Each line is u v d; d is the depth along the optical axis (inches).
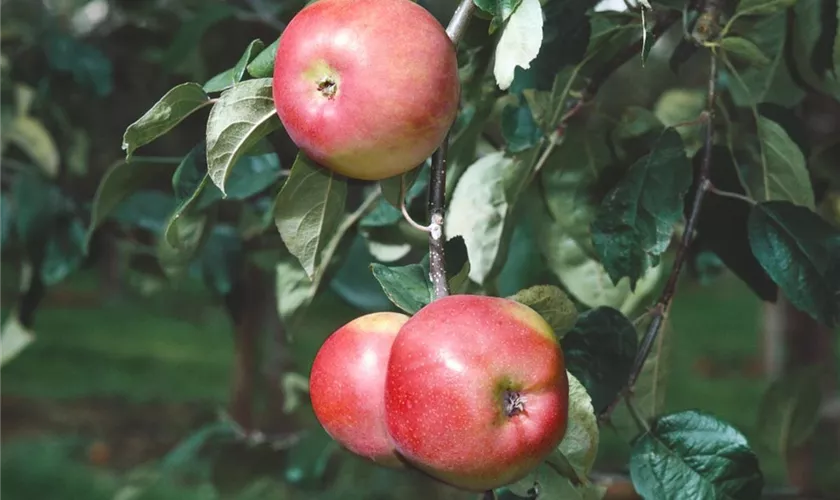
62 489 128.2
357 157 26.0
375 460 26.7
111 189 36.1
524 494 28.3
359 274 43.8
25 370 196.1
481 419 24.3
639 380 33.4
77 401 174.1
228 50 44.1
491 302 25.1
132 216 45.3
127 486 50.1
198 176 30.5
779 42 35.3
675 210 30.6
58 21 54.7
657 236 30.5
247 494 98.7
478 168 34.6
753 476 29.7
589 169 34.3
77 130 52.7
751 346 241.6
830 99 43.8
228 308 50.9
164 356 216.8
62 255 47.1
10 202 49.3
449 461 24.5
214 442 49.6
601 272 34.3
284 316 37.7
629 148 34.3
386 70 25.3
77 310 269.0
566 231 34.2
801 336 73.2
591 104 34.6
